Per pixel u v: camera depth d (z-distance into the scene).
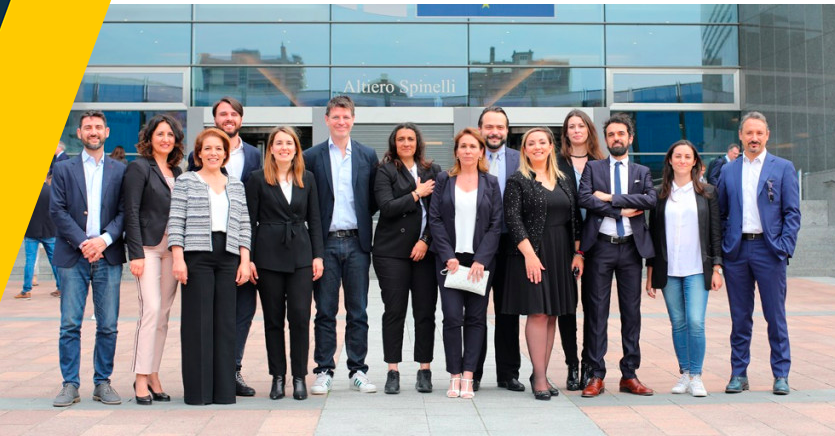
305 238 5.69
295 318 5.63
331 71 17.64
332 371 5.90
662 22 18.14
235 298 5.55
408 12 17.75
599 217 5.70
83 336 8.35
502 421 4.93
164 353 7.48
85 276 5.46
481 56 17.80
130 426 4.80
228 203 5.53
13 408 5.29
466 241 5.67
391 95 17.67
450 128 17.61
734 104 18.36
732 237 5.86
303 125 17.52
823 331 8.52
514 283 5.63
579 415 5.08
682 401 5.49
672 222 5.79
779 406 5.30
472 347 5.68
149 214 5.46
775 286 5.74
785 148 17.34
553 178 5.71
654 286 5.84
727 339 8.08
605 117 17.84
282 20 17.66
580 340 8.27
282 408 5.31
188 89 17.56
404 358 7.35
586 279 5.80
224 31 17.61
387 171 5.88
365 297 6.00
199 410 5.24
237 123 6.01
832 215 15.69
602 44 18.00
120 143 17.52
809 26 16.38
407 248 5.80
